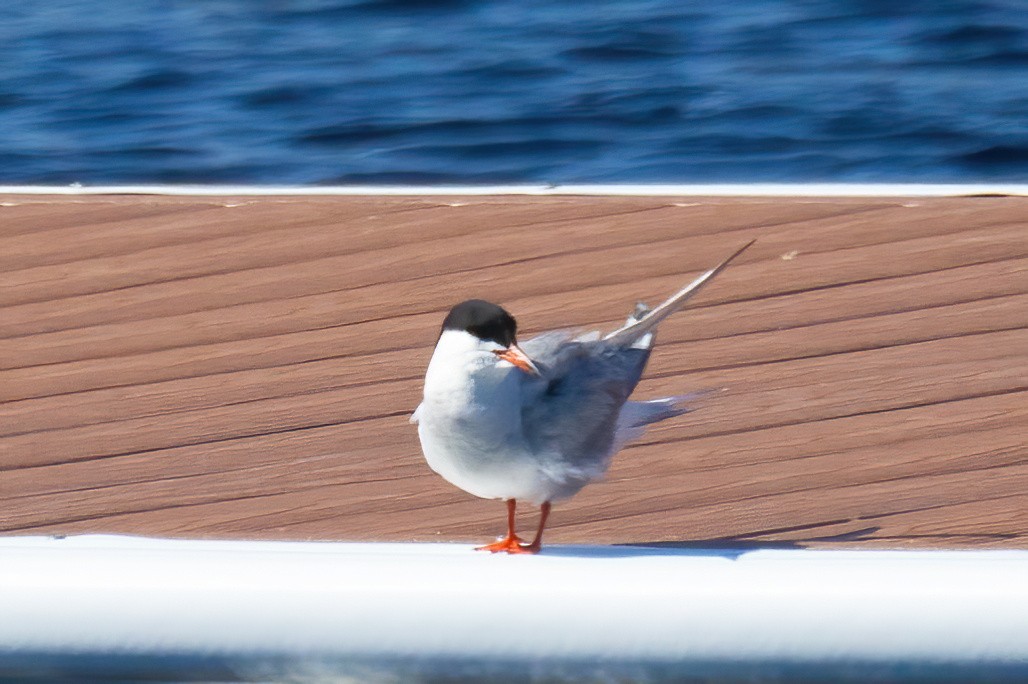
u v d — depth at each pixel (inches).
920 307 403.5
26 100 877.2
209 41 1021.2
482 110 837.2
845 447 339.0
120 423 360.8
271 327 409.1
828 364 377.7
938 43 949.8
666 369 379.6
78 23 1091.9
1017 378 366.0
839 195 470.3
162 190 495.2
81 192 494.0
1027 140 756.0
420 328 405.4
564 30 1021.8
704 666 265.7
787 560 270.7
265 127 820.0
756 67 910.4
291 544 288.2
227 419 361.7
